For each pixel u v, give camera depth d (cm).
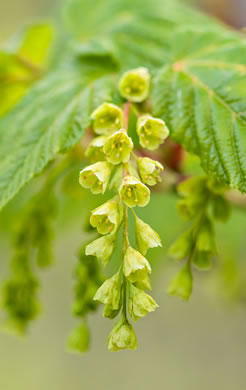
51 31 41
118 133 29
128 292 29
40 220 36
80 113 33
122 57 37
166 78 33
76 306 32
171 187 37
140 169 29
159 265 44
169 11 39
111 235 28
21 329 35
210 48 34
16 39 41
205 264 31
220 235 48
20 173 31
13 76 40
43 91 34
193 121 32
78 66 36
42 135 32
